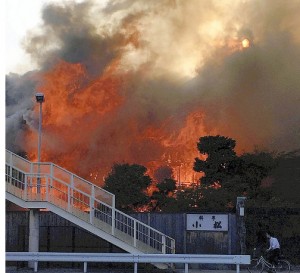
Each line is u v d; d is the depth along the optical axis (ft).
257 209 64.13
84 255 55.83
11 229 66.80
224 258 55.26
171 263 58.75
